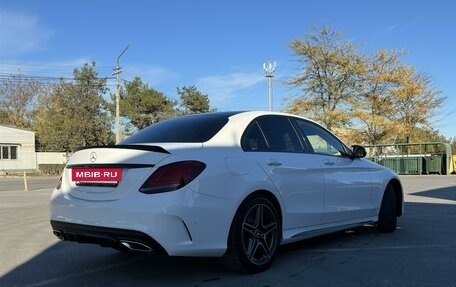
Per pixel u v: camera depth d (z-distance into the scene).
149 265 5.66
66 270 5.55
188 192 4.59
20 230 8.48
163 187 4.54
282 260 5.78
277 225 5.43
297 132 6.14
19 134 49.62
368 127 41.97
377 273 5.20
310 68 41.56
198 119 5.68
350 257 5.92
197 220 4.62
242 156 5.19
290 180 5.60
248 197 5.07
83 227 4.79
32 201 14.67
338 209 6.37
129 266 5.65
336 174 6.37
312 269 5.38
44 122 52.84
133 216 4.50
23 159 49.78
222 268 5.43
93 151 5.01
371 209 7.07
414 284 4.80
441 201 12.19
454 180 23.17
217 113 5.86
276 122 5.95
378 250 6.30
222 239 4.83
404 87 42.09
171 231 4.49
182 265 5.62
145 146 4.75
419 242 6.78
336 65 40.88
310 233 5.93
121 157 4.77
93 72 51.75
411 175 31.52
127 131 60.41
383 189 7.32
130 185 4.63
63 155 53.12
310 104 41.75
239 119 5.57
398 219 8.89
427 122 43.53
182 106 64.75
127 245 4.61
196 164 4.73
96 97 51.22
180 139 5.24
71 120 48.59
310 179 5.89
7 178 37.88
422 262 5.64
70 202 4.93
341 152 6.77
